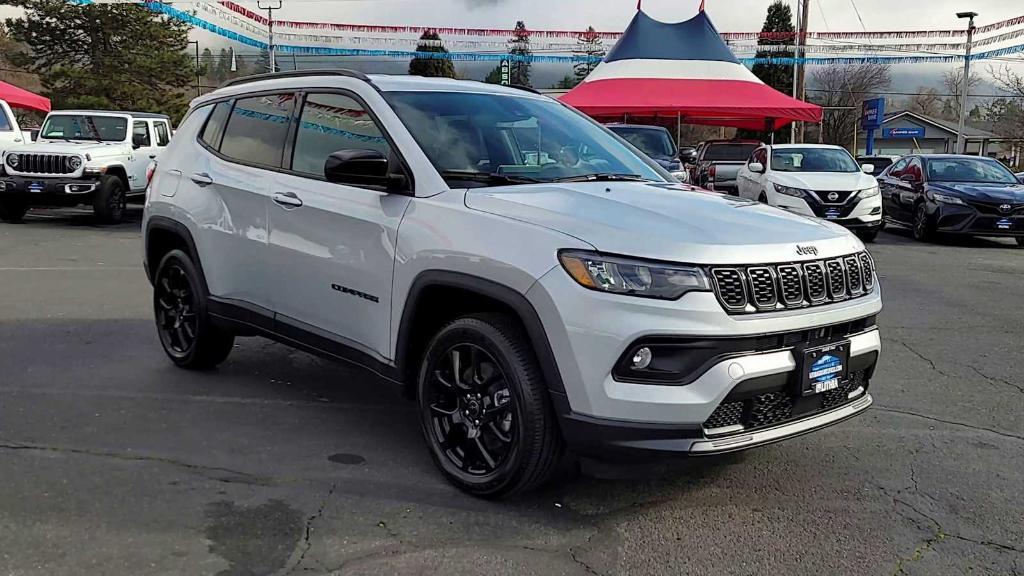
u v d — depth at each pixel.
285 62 26.11
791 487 3.85
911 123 62.72
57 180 14.44
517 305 3.32
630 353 3.12
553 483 3.82
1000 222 13.28
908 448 4.39
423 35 22.73
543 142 4.48
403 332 3.83
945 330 7.25
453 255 3.55
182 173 5.37
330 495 3.65
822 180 13.91
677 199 3.85
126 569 2.97
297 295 4.46
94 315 7.12
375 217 3.98
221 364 5.69
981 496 3.79
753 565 3.13
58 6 35.03
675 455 3.15
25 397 4.87
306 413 4.74
